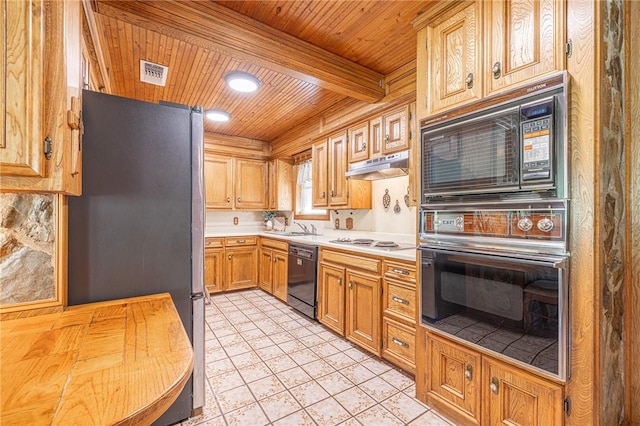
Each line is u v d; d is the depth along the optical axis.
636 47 1.37
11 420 0.51
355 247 2.54
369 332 2.39
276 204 4.73
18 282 1.10
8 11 0.79
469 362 1.51
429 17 1.70
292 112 3.45
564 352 1.16
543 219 1.22
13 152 0.78
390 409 1.71
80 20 1.19
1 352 0.77
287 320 3.18
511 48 1.35
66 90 0.90
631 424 1.35
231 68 2.41
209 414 1.67
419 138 1.76
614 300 1.26
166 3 1.61
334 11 1.80
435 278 1.66
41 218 1.15
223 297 4.07
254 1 1.72
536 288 1.23
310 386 1.95
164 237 1.50
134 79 2.60
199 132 1.61
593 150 1.13
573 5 1.18
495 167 1.37
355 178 3.06
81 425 0.50
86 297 1.30
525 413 1.30
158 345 0.82
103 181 1.37
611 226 1.23
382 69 2.48
